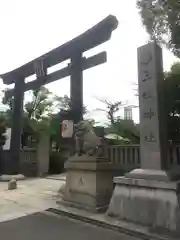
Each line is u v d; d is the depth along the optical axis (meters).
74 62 9.50
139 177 5.12
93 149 6.84
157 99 5.22
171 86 6.86
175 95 6.83
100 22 8.38
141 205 4.97
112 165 6.79
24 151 16.05
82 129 7.14
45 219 5.78
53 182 12.46
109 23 8.20
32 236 4.66
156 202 4.72
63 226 5.23
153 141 5.16
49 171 17.19
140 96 5.52
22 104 14.13
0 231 4.97
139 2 6.58
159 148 5.05
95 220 5.43
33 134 18.14
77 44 9.34
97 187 6.36
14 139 14.16
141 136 5.39
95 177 6.42
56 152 18.11
